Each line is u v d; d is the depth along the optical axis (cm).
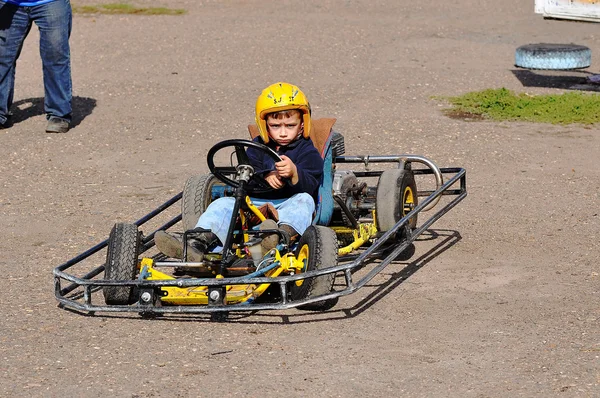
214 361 701
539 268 922
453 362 698
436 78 1945
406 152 1409
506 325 771
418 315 797
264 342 737
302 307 810
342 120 1602
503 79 1941
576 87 1862
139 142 1499
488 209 1136
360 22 2642
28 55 2225
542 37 2411
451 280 889
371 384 661
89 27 2558
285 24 2609
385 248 951
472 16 2736
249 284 769
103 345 734
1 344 737
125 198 1205
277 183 842
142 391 652
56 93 1555
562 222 1080
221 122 1611
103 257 977
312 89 1845
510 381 663
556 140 1477
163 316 797
